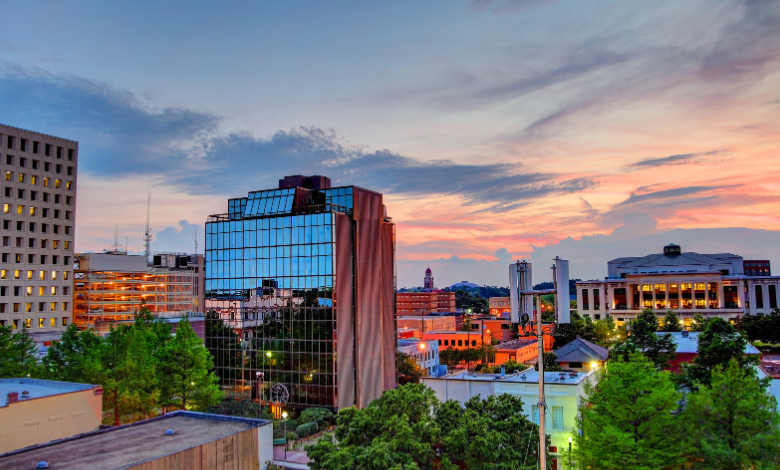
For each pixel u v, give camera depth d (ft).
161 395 201.16
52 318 440.04
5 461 110.22
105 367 191.62
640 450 114.93
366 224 289.33
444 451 133.28
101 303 553.23
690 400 126.62
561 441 164.66
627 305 654.12
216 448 120.67
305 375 260.62
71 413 151.23
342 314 263.08
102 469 104.94
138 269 600.80
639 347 237.25
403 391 143.54
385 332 296.30
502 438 130.52
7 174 417.69
